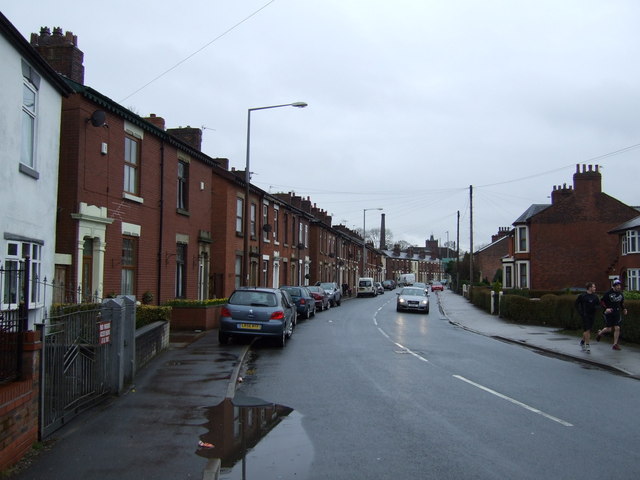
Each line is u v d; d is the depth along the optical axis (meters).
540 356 14.52
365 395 8.98
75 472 5.04
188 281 20.30
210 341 15.26
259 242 29.12
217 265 24.02
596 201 42.03
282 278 34.53
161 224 17.73
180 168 19.92
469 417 7.61
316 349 14.73
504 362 13.16
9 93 9.22
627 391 9.78
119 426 6.59
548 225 42.59
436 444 6.31
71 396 6.75
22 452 5.34
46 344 6.02
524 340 17.84
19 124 9.65
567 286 41.69
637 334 16.27
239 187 25.81
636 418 7.75
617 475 5.37
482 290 37.53
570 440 6.56
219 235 24.11
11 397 5.09
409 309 32.97
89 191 13.62
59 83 11.44
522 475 5.32
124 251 15.63
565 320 21.88
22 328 5.54
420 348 15.50
